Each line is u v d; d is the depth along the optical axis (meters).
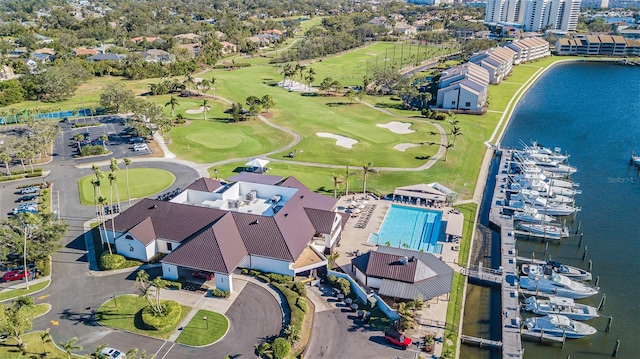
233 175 120.25
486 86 190.25
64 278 77.19
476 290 79.44
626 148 147.88
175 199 91.38
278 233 78.56
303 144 143.88
